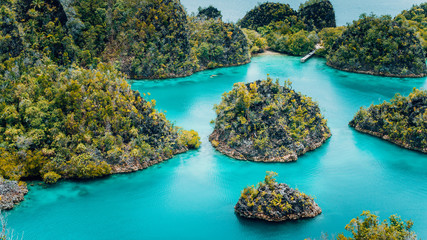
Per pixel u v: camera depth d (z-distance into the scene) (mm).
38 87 120625
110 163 110438
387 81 198000
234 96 128750
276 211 89125
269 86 128875
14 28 145625
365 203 96688
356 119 141250
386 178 108625
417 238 84000
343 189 102875
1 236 82688
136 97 124062
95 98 117375
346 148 126000
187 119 148125
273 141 119312
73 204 96562
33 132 108812
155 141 118750
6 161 102062
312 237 83625
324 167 114000
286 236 84312
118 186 104750
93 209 95000
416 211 93812
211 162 116938
